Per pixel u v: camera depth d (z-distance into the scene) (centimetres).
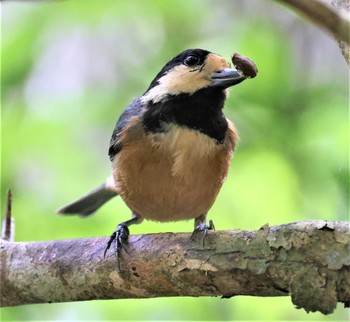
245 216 1144
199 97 787
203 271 658
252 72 780
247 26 1285
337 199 1119
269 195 1157
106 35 1362
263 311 1068
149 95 819
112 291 718
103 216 1137
